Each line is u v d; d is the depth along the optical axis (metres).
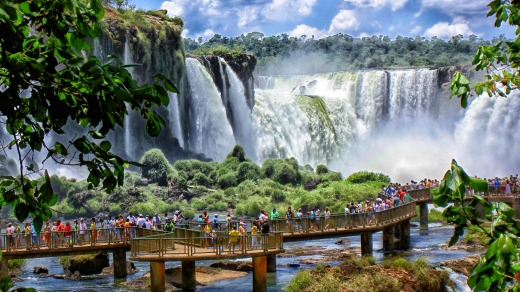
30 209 7.07
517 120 105.75
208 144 90.94
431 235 52.56
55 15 6.34
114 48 76.44
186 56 94.00
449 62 177.62
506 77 9.45
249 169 77.81
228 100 97.12
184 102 88.62
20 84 6.15
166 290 31.53
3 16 5.86
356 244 48.81
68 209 61.88
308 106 106.69
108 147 6.84
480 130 107.50
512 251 5.83
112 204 64.31
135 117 81.75
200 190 72.94
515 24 8.74
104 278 35.00
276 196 72.69
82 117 6.65
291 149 102.69
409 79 112.75
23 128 6.98
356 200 71.19
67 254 32.88
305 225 37.75
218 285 32.84
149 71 82.00
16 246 31.89
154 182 71.69
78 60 6.39
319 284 28.16
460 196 6.37
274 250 30.45
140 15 84.12
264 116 101.38
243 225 37.03
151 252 29.89
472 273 6.00
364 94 115.00
